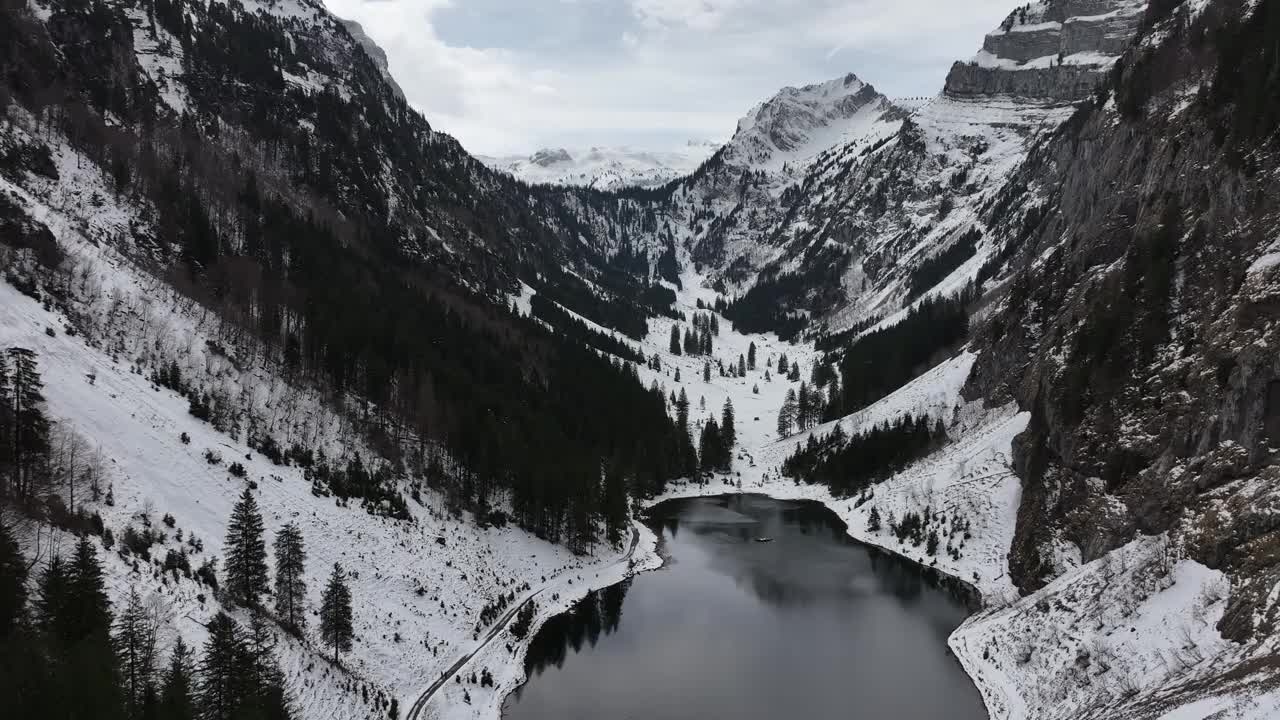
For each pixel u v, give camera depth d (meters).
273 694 54.19
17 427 66.69
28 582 54.91
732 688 77.25
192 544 72.75
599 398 175.38
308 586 76.62
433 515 103.62
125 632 51.75
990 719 67.88
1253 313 72.56
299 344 123.88
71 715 44.69
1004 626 79.00
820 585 107.19
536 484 112.88
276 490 88.94
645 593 105.69
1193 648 56.38
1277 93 86.50
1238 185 85.75
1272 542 57.56
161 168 157.62
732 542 129.75
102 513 69.56
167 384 98.00
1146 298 91.19
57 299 98.75
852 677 78.88
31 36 165.50
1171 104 119.06
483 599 91.56
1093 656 63.75
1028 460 105.38
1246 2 114.12
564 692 76.62
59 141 143.75
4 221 100.81
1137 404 84.81
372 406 122.62
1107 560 73.81
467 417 122.62
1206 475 68.81
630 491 150.38
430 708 68.81
